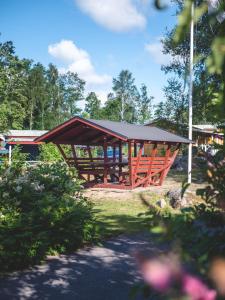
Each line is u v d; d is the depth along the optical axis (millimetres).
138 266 1014
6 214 8125
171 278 1013
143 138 20062
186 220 1953
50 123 116500
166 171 23250
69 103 125938
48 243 8109
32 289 6574
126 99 129625
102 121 21828
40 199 9281
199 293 1023
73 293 6379
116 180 23984
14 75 70000
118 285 6699
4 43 70250
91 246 9273
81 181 11445
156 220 1789
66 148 42375
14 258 7539
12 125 66750
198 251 1728
